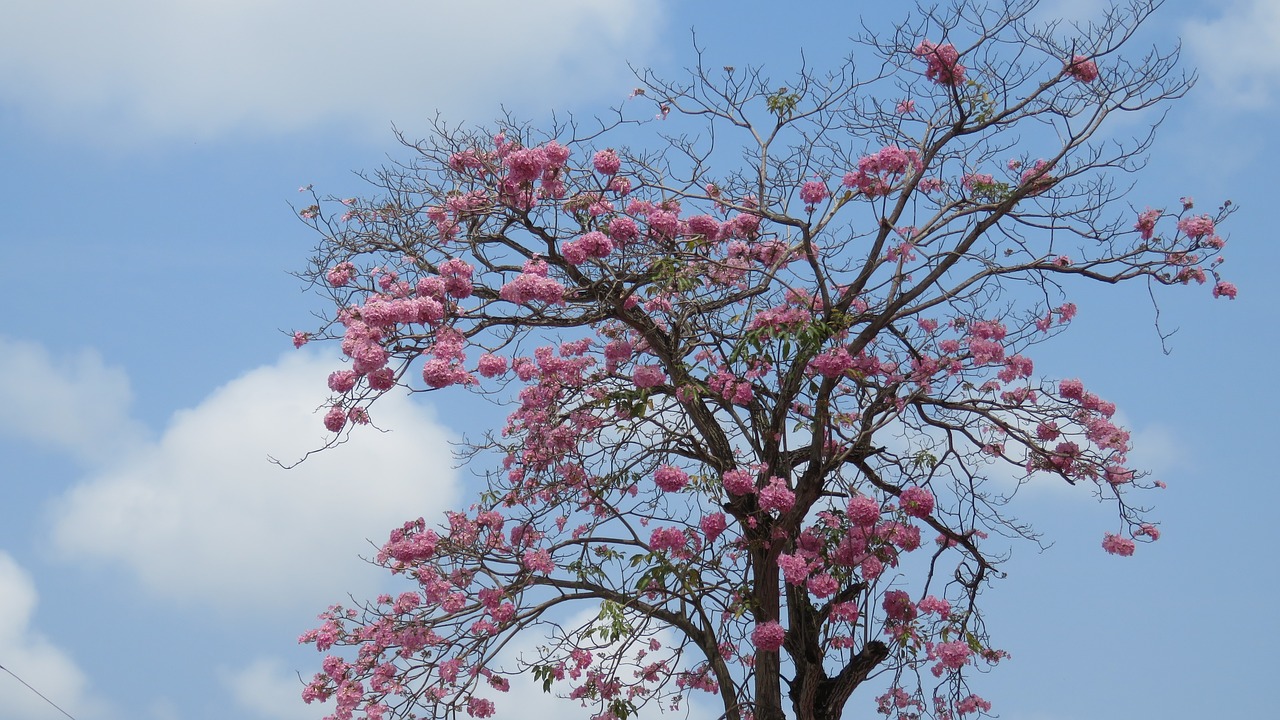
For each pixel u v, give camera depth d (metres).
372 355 7.02
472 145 8.41
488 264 8.16
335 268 8.14
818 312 8.38
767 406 8.95
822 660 8.48
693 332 8.38
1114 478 8.43
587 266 8.16
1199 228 8.07
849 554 8.09
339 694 7.92
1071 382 8.45
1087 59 7.96
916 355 8.38
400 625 8.07
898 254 8.38
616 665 8.32
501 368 7.93
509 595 8.14
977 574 9.05
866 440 8.47
